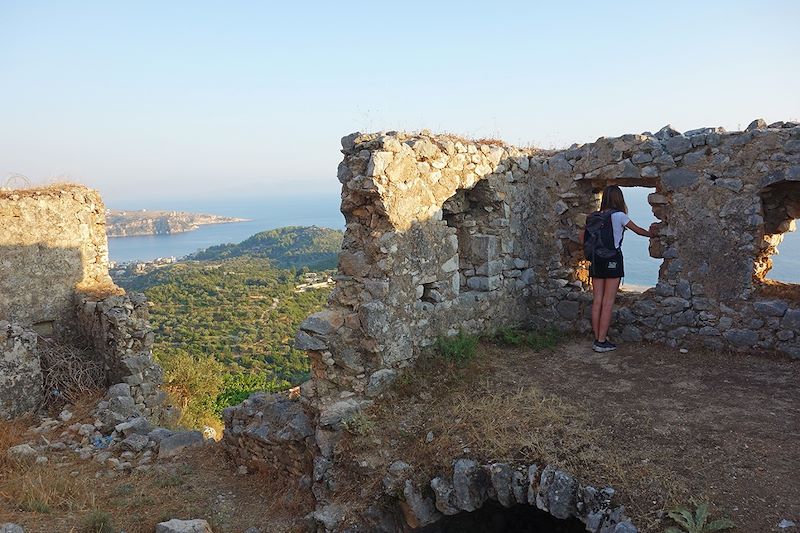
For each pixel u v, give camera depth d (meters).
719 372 5.62
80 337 10.25
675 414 4.70
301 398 5.64
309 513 4.66
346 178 5.67
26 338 8.03
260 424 5.76
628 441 4.29
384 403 5.32
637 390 5.26
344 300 5.65
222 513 4.96
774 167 5.73
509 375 5.73
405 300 5.69
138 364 9.05
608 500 3.72
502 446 4.35
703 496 3.58
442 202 6.12
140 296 9.63
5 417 7.71
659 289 6.52
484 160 6.60
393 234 5.48
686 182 6.24
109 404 7.95
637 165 6.49
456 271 6.38
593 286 6.45
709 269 6.19
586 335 7.04
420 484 4.38
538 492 4.01
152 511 4.94
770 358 5.86
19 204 9.70
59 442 6.94
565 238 7.21
